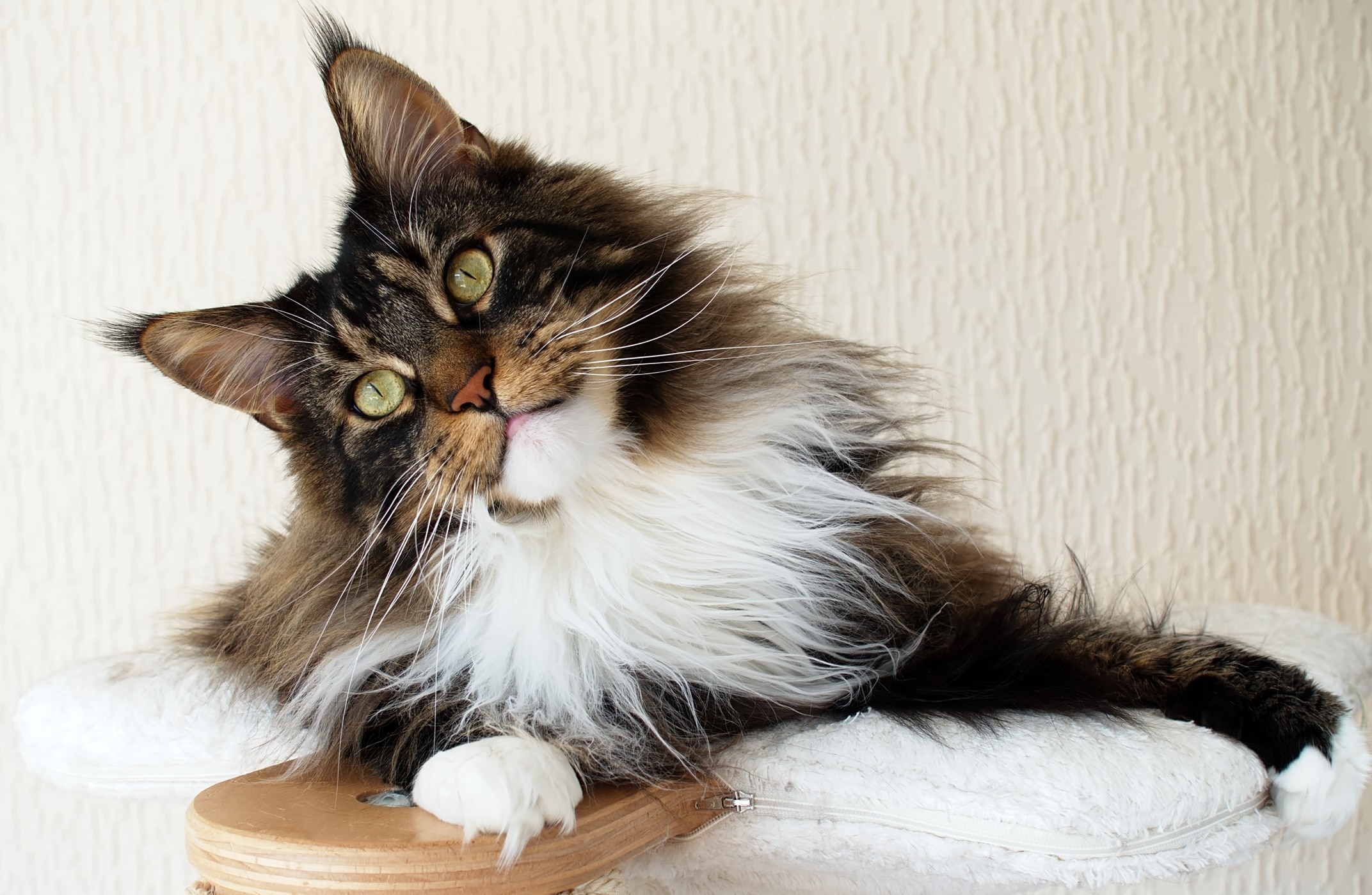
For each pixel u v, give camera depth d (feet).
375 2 7.73
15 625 7.93
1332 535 8.07
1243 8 7.97
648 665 4.00
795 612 4.19
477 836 2.98
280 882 2.92
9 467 7.90
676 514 4.17
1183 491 8.13
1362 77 8.04
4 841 7.93
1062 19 7.89
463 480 4.08
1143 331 8.05
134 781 4.49
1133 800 3.22
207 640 5.31
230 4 7.73
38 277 7.85
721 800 3.52
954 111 7.91
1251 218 8.05
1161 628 4.49
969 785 3.32
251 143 7.80
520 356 4.05
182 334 4.45
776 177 7.87
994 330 8.02
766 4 7.80
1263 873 7.89
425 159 4.59
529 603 4.03
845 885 3.84
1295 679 3.88
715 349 4.36
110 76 7.77
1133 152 7.99
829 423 4.53
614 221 4.66
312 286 4.64
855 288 7.93
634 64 7.81
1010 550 7.47
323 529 4.51
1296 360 8.10
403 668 4.20
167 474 7.91
